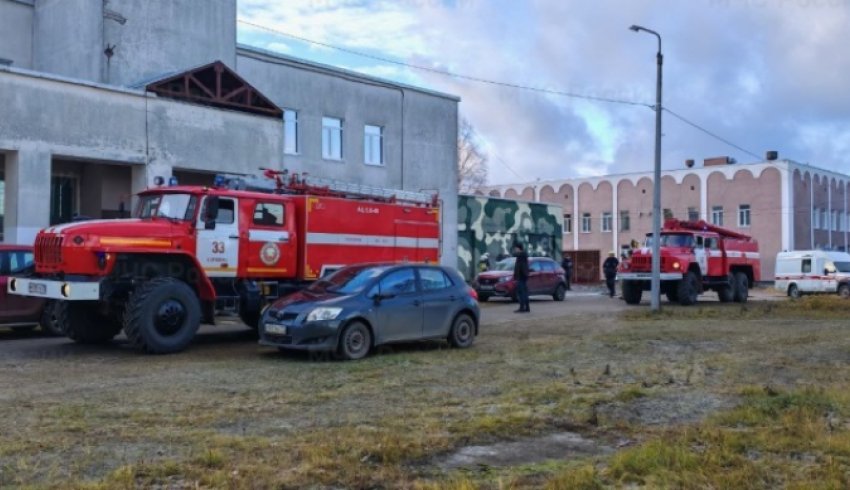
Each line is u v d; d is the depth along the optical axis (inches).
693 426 266.2
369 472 209.5
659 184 841.5
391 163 1177.4
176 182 552.7
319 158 1074.1
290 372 392.2
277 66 1026.1
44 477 203.6
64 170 824.9
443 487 193.9
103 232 459.5
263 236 541.3
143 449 233.9
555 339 553.0
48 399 316.8
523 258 823.1
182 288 474.9
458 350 486.9
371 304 449.1
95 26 828.0
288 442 242.2
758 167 1940.2
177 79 775.1
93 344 520.7
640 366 412.2
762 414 283.4
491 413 288.7
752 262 1099.9
